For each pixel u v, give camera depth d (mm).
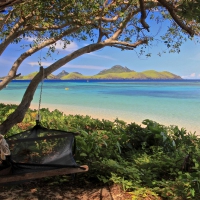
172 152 5926
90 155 5328
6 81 5824
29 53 6293
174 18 2590
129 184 4266
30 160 3715
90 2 5828
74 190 4422
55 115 11078
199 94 30125
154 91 36781
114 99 24344
